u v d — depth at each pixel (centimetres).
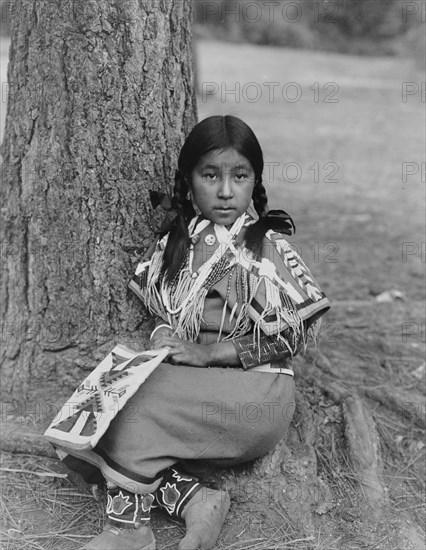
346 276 523
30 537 260
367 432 306
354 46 1995
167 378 256
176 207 277
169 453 250
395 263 554
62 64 283
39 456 293
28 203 297
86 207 292
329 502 277
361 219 684
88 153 288
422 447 320
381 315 447
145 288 285
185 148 264
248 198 266
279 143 1020
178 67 298
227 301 268
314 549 260
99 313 301
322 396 326
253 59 1723
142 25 283
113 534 245
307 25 2000
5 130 302
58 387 309
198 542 242
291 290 265
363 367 373
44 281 301
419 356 389
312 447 294
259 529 265
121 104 286
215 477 274
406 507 289
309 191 792
